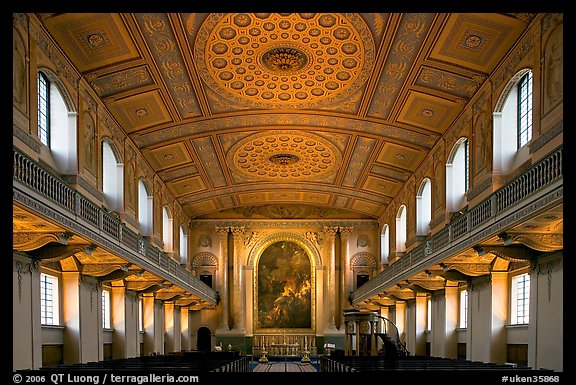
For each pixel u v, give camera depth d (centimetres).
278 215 3819
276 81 1911
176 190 3038
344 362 1755
